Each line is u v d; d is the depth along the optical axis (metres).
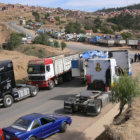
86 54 25.47
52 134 10.03
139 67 30.36
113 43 62.16
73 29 103.62
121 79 10.27
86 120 11.77
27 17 188.62
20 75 27.11
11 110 14.63
